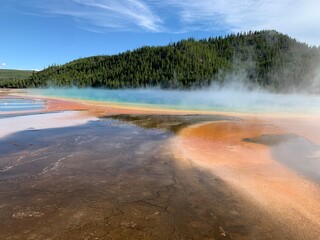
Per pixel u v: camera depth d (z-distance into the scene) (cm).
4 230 454
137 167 777
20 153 886
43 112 1953
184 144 1046
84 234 446
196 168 777
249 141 1121
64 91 6750
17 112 1911
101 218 497
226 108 2619
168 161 835
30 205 540
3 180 662
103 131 1285
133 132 1273
